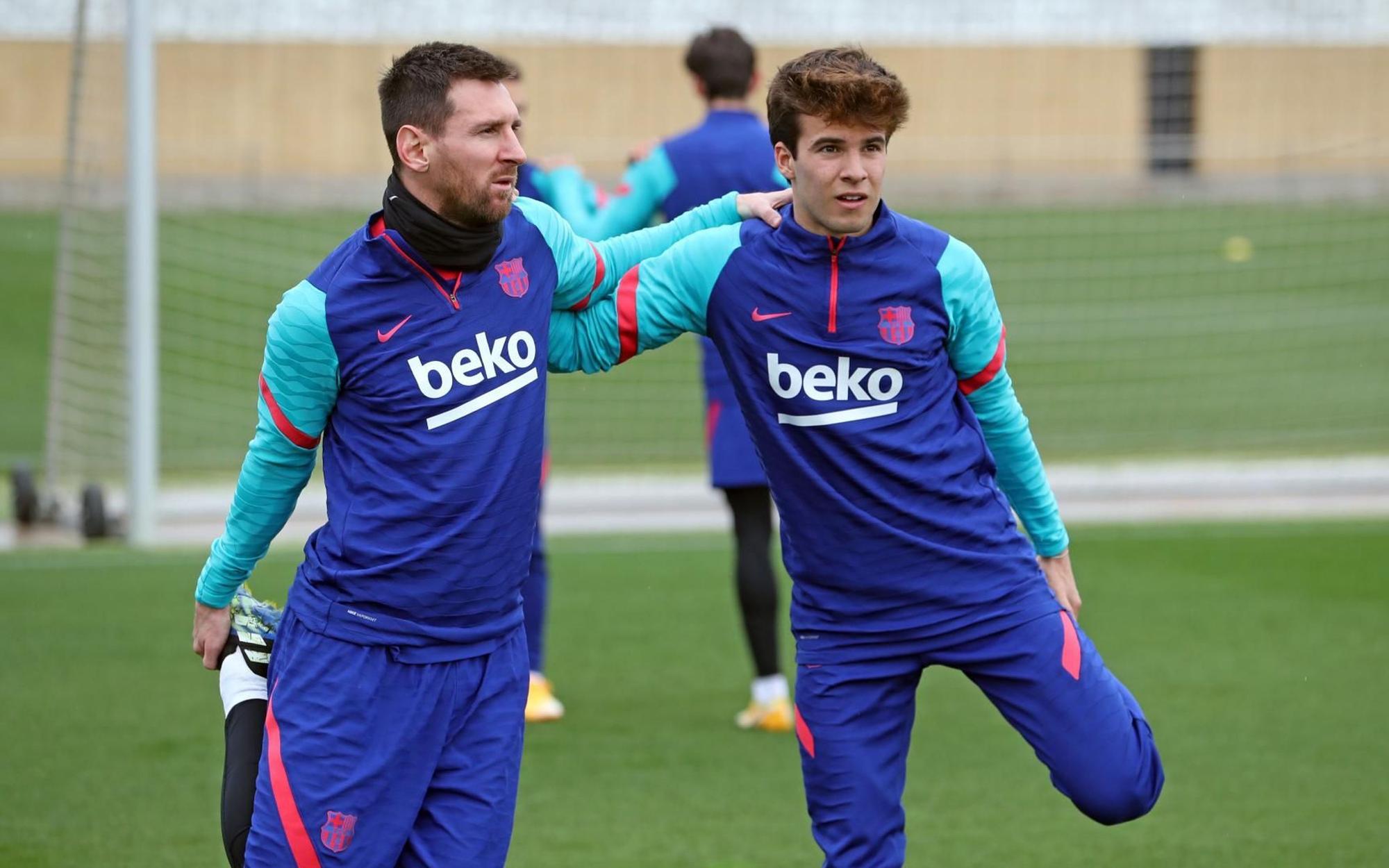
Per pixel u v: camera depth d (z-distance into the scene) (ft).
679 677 42.47
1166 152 159.94
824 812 23.26
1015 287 119.85
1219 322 108.68
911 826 31.14
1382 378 92.79
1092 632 45.85
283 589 50.42
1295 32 94.89
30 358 101.24
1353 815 31.22
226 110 150.41
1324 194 142.82
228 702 22.76
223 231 127.95
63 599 49.75
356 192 146.61
